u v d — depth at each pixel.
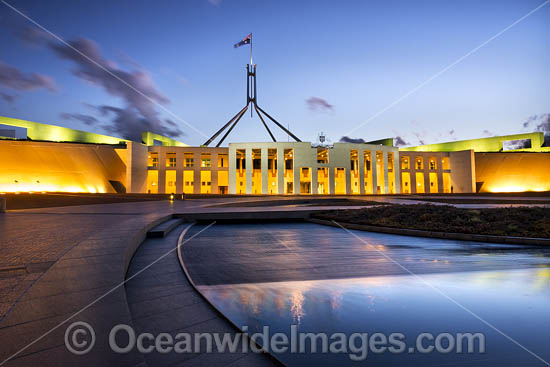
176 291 5.05
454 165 59.97
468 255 8.14
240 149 52.56
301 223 16.19
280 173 51.09
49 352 2.46
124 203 25.53
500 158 59.06
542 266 6.91
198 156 52.50
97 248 5.96
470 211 14.10
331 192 52.12
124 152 48.97
